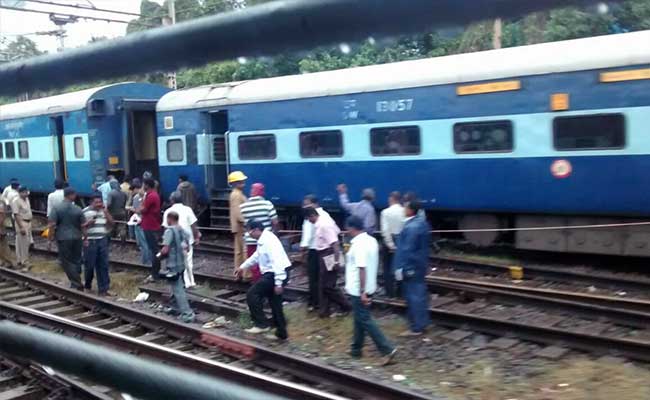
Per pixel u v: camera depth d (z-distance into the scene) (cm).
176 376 66
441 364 661
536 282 986
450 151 1129
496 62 1074
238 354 699
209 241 1486
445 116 1128
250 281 1001
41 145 1961
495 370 635
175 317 888
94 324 866
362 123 1230
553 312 812
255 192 918
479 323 751
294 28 66
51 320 837
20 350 80
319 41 66
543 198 1039
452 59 1139
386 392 560
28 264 1312
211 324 846
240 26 68
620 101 956
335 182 1280
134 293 1052
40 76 90
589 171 991
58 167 1925
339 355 706
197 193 1551
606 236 1016
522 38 1340
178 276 858
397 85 1178
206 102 1494
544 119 1027
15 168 2112
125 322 876
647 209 949
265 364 665
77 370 73
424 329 758
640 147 945
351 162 1252
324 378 614
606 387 574
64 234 1055
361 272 670
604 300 820
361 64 1520
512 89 1054
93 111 1747
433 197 1156
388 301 872
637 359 631
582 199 1002
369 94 1217
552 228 1065
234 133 1442
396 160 1192
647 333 722
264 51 71
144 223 1110
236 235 1026
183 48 75
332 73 1297
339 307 865
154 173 1856
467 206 1121
